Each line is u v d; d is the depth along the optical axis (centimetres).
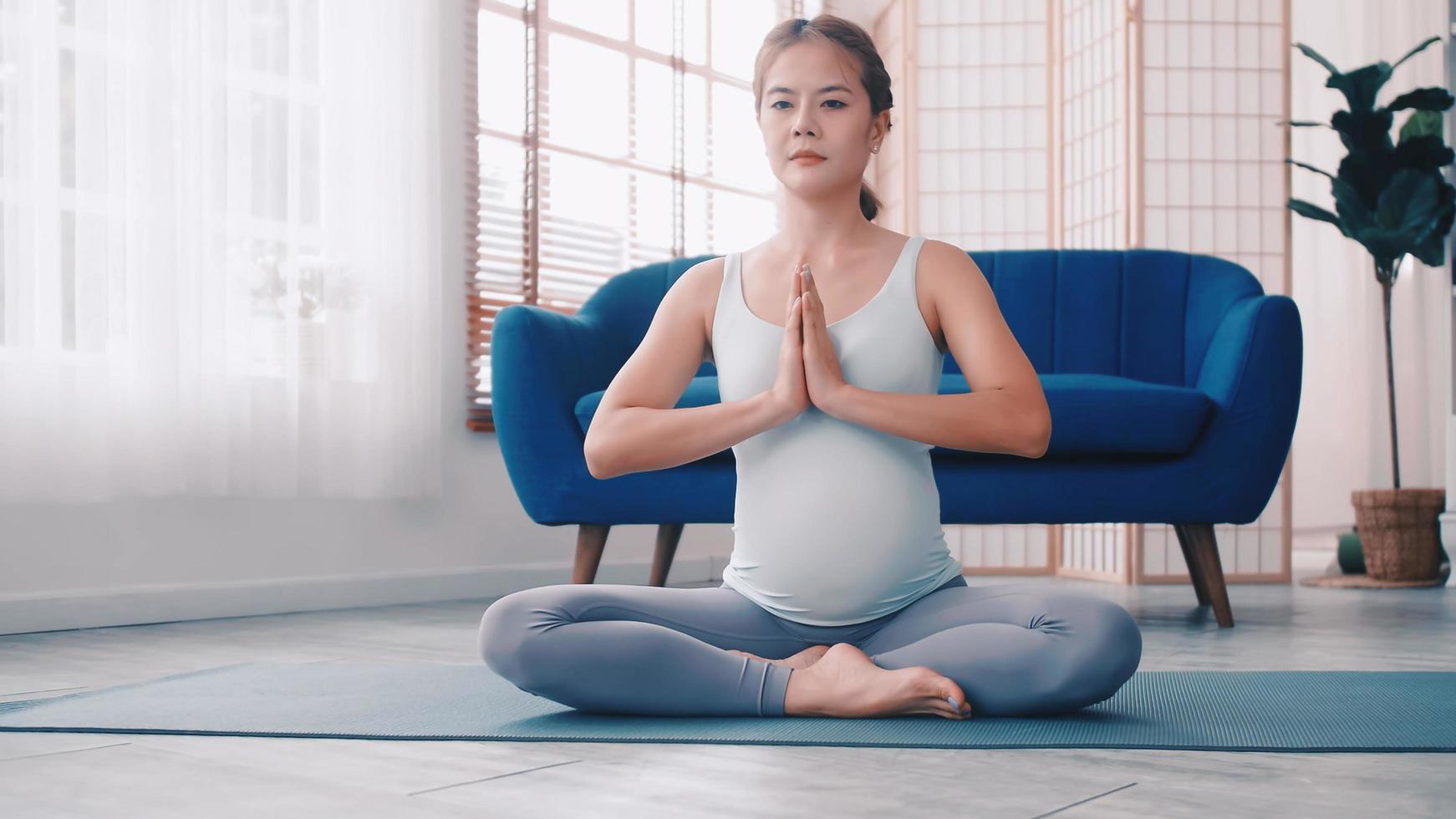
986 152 508
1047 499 293
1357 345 648
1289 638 262
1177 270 359
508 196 430
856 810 107
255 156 333
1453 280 443
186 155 312
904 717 150
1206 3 461
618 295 346
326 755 134
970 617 151
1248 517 291
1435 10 609
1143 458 294
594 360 325
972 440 143
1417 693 174
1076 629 144
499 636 149
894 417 142
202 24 319
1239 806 108
